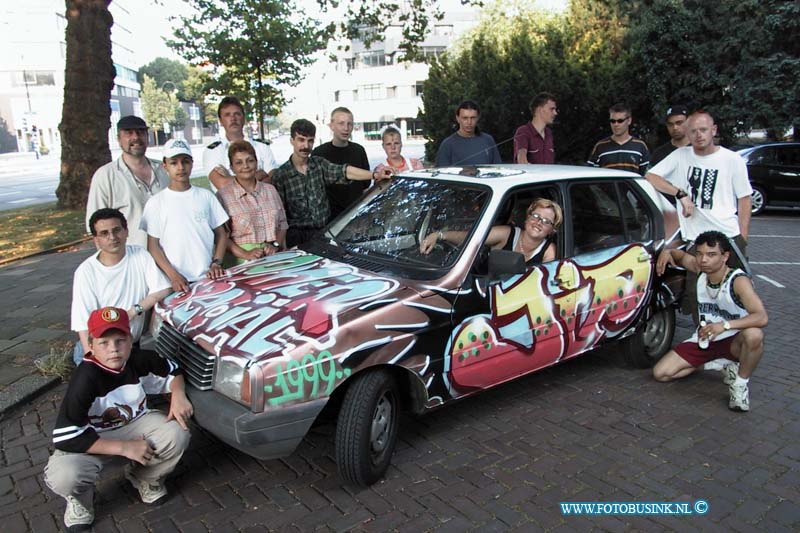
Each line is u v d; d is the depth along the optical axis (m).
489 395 4.65
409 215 4.20
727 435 4.04
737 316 4.39
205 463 3.72
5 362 5.12
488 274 3.71
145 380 3.29
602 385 4.83
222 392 3.10
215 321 3.33
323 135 51.47
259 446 2.96
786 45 15.38
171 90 92.81
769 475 3.56
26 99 67.62
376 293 3.46
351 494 3.37
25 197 21.80
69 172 14.33
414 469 3.62
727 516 3.18
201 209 4.38
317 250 4.32
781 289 7.65
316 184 5.38
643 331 4.96
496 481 3.49
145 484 3.26
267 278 3.84
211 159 5.39
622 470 3.62
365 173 5.30
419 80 72.06
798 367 5.20
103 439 3.03
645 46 17.27
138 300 3.88
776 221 13.42
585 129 17.83
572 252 4.29
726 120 16.31
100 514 3.23
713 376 5.04
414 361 3.41
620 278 4.55
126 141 4.55
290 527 3.09
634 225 4.78
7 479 3.55
